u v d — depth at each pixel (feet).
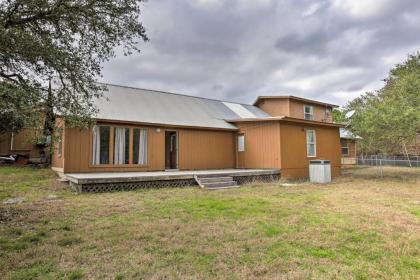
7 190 27.68
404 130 41.34
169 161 45.19
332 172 50.14
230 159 47.47
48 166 44.14
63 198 24.29
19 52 13.65
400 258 11.32
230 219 17.37
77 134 33.40
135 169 37.35
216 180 34.04
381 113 42.11
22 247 12.47
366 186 34.40
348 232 14.74
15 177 34.65
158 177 31.14
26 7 14.44
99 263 10.75
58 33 16.21
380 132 43.55
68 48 16.57
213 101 59.47
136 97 46.34
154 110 43.19
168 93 54.03
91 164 34.17
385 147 50.57
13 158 46.14
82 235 14.11
